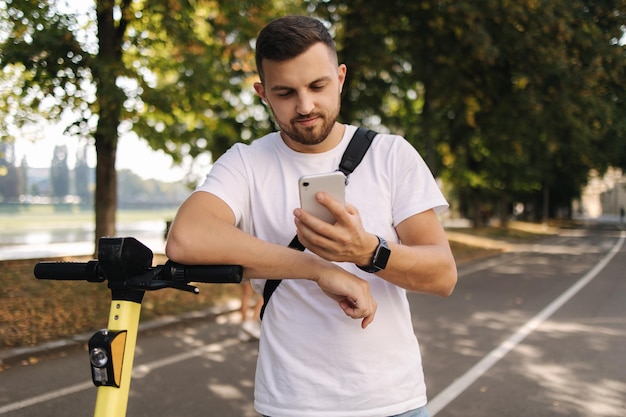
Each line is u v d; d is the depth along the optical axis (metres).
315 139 1.43
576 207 81.69
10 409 4.47
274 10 10.69
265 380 1.52
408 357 1.52
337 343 1.45
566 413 4.40
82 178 59.44
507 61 13.23
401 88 14.85
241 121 13.08
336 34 13.29
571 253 20.05
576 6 12.09
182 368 5.55
